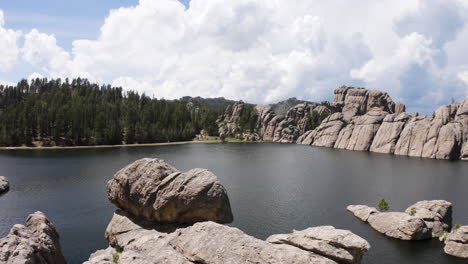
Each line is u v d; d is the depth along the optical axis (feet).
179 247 87.30
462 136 486.79
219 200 117.80
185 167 393.70
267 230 166.91
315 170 368.89
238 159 478.18
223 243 81.25
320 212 198.49
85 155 517.14
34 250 95.30
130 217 134.72
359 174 342.23
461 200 231.50
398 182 297.53
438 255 133.39
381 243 146.10
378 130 608.19
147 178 129.59
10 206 211.41
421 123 534.37
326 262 72.23
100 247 141.38
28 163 418.92
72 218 183.52
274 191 257.75
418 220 151.33
